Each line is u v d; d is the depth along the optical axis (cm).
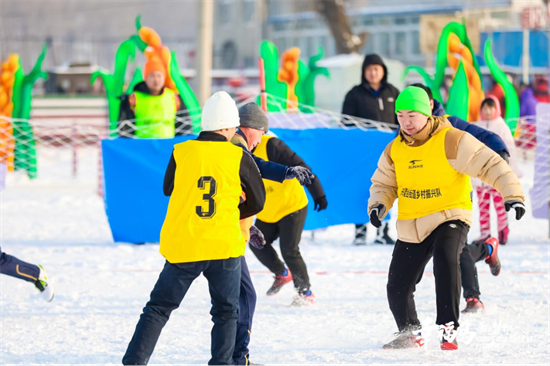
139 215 2253
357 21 10881
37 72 4041
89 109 6119
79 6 15888
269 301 1617
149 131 2572
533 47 7869
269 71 4272
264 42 4278
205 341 1302
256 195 1039
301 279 1557
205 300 1628
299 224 1541
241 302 1105
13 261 1432
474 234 2469
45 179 4047
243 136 1354
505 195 1132
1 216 2877
